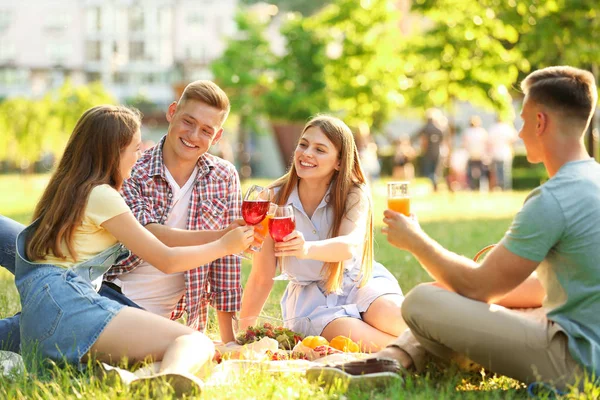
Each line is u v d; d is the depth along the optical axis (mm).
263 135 31562
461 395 3066
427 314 3102
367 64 20516
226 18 51625
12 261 3941
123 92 50938
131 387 2910
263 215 3676
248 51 31281
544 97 3086
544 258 3105
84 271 3438
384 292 4102
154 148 4137
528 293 3443
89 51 51500
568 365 2979
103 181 3459
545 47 12617
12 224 3969
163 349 3213
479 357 3082
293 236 3725
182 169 4121
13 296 5473
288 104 30609
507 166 19312
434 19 15320
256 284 4254
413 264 7023
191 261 3477
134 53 51844
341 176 4195
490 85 15297
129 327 3227
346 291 4207
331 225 4234
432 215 12781
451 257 3117
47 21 50969
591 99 3082
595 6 12211
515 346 3012
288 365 3396
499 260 3023
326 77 21984
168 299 4125
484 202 15836
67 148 3527
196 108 3979
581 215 2963
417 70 17906
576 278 2996
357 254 4301
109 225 3416
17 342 3762
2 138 22375
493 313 3049
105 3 51406
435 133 19375
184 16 51625
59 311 3258
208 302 4301
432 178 19453
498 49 14438
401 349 3287
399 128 34344
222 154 25562
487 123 30750
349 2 20688
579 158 3113
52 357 3252
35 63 50875
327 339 4023
